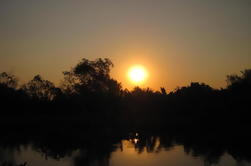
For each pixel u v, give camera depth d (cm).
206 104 12838
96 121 13238
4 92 14862
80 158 6094
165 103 14800
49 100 15775
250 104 11294
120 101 14912
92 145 7831
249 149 6388
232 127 9838
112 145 7650
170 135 9212
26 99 15500
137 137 9062
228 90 13412
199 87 15075
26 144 8275
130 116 13788
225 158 5584
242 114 10919
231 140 7581
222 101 12388
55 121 13788
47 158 6200
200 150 6444
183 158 5675
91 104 14612
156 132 10138
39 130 11475
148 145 7431
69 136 9706
